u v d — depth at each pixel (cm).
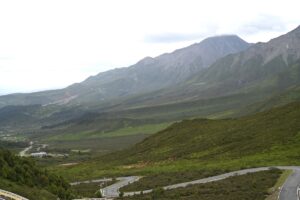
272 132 13175
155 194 6994
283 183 6719
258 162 10025
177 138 16812
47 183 6419
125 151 18262
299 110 14825
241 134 14125
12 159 6338
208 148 13762
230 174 8644
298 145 11288
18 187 5534
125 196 7244
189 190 6888
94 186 9862
